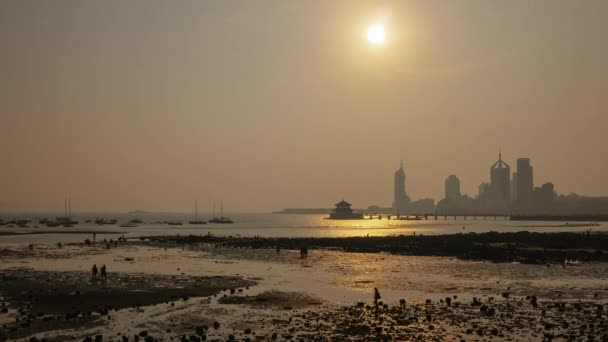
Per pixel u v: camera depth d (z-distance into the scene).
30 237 131.12
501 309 32.78
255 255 76.31
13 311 32.66
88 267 58.94
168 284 44.97
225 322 29.28
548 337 25.47
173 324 28.88
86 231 166.75
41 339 25.55
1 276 50.25
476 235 111.06
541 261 63.84
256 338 25.48
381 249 85.25
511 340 24.98
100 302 35.75
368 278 49.19
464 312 31.80
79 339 25.59
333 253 79.44
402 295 39.22
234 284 45.06
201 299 37.06
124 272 54.00
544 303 35.03
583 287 43.00
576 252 74.19
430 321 29.17
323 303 35.53
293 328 27.59
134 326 28.39
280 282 46.44
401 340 24.95
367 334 26.14
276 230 176.88
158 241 108.62
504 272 53.72
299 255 76.06
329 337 25.56
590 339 25.02
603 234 116.31
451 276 50.75
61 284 44.81
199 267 59.44
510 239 100.50
